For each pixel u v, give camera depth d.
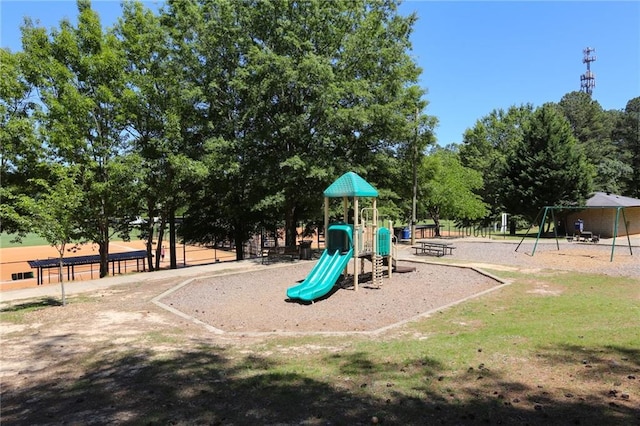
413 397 4.90
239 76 19.34
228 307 11.31
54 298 12.47
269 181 19.30
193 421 4.46
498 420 4.23
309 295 11.54
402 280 14.97
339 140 19.92
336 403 4.81
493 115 51.66
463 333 7.98
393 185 25.70
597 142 53.25
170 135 18.05
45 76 16.38
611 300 10.59
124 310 10.76
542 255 20.50
